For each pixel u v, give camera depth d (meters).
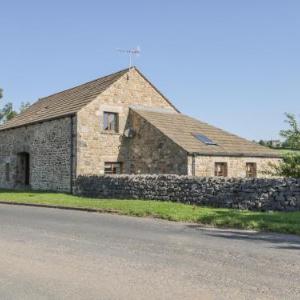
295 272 7.80
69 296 6.43
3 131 34.53
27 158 32.59
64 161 27.69
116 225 13.79
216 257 8.98
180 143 25.33
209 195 18.50
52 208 19.77
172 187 19.92
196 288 6.80
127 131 28.50
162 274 7.62
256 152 27.95
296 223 13.27
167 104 31.66
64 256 9.05
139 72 30.23
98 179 23.88
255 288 6.82
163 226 13.62
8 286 6.94
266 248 9.98
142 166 27.70
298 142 21.16
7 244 10.37
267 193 16.91
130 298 6.33
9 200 23.09
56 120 28.53
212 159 25.61
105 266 8.20
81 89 32.47
